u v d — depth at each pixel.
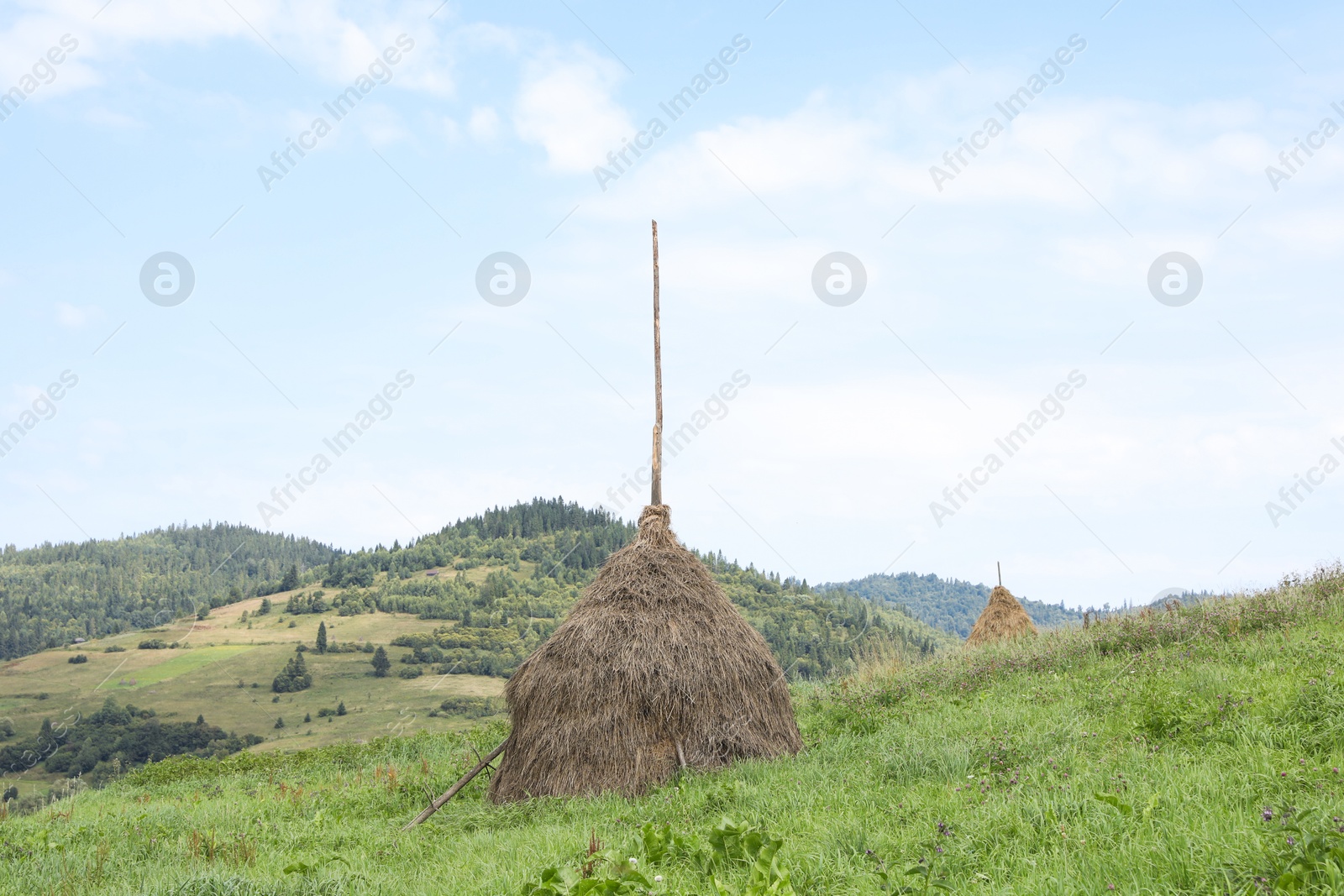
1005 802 6.88
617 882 5.44
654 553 12.16
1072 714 10.23
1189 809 5.93
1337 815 5.19
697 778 10.11
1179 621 15.02
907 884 5.36
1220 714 8.37
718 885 5.44
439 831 9.72
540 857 7.23
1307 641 10.88
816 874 5.87
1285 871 4.42
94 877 8.41
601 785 10.44
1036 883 5.14
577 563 146.62
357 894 6.93
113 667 116.81
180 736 84.25
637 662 10.95
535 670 11.37
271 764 19.64
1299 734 7.40
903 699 14.48
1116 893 4.80
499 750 11.85
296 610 144.75
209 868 8.37
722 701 11.06
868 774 8.95
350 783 15.24
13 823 12.16
